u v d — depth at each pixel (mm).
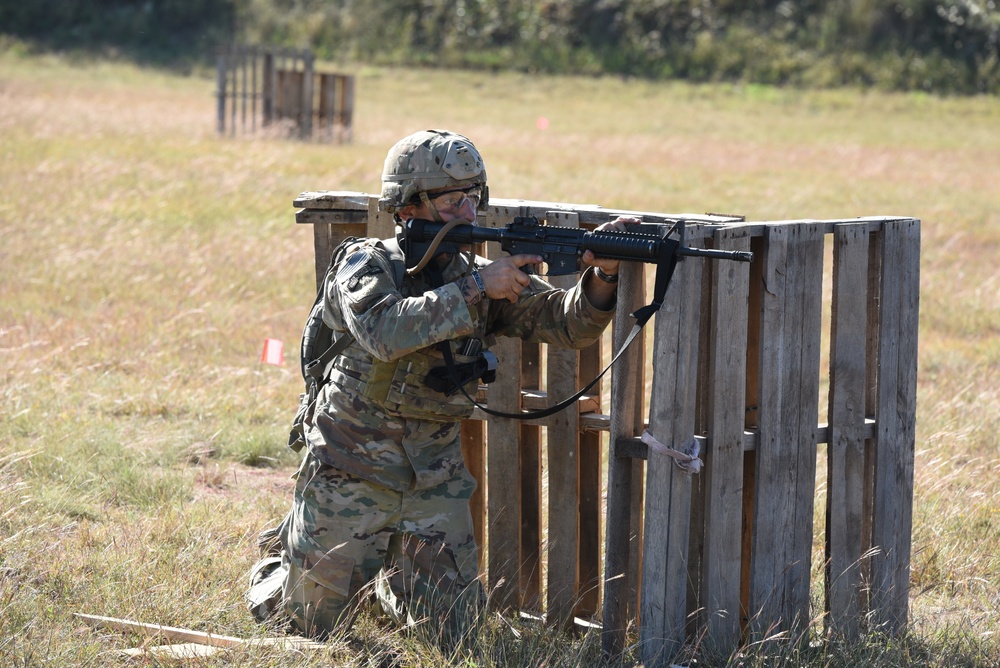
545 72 113500
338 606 10133
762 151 66125
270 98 63188
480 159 9500
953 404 19422
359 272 9219
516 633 10383
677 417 9477
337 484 9719
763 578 10211
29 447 14828
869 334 10727
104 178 41156
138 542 12102
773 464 10094
